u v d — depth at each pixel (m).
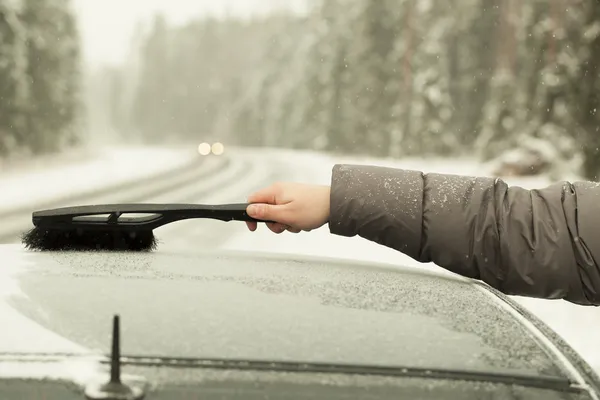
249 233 10.05
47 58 35.06
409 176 1.43
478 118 41.47
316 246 9.05
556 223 1.36
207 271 1.09
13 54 29.86
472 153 39.31
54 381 0.73
